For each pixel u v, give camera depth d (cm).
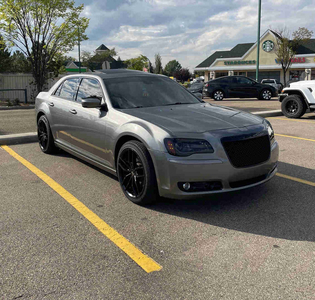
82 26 2175
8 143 709
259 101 1930
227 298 224
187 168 331
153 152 346
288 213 356
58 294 229
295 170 507
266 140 371
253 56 4297
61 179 475
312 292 229
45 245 294
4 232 318
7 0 1939
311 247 287
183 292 230
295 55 4062
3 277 248
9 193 421
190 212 361
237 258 271
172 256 276
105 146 425
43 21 2089
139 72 520
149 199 364
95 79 489
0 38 2144
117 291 232
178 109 425
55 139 577
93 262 267
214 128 355
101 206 380
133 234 314
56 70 2289
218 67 4516
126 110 418
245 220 341
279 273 250
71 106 511
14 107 1831
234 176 343
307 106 1055
